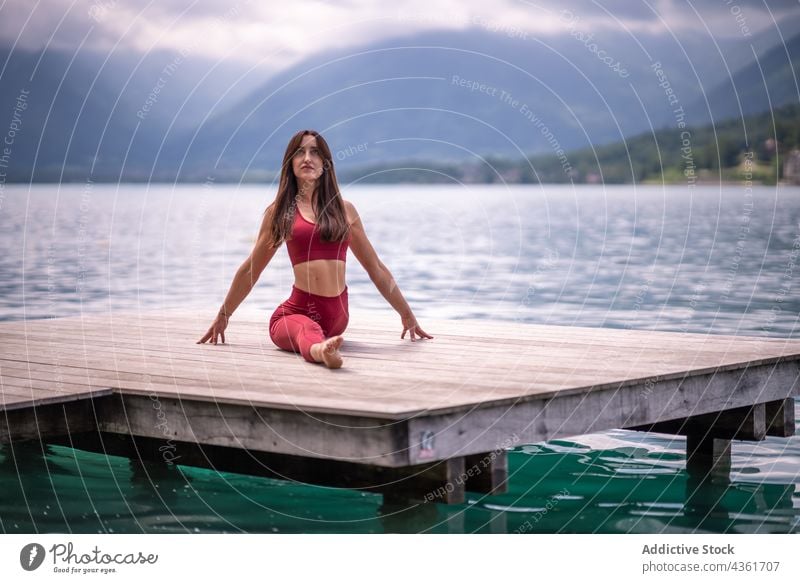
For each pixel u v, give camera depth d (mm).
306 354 4410
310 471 3904
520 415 3514
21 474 4406
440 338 5152
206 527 3752
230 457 4133
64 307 9352
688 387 4102
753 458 4770
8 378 4129
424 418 3230
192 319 6188
